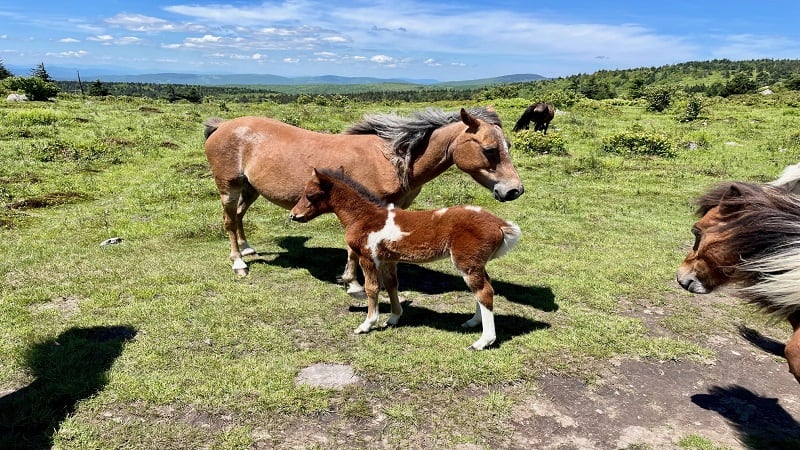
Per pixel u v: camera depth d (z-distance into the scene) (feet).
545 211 32.53
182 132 60.18
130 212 29.96
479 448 11.25
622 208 33.60
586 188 39.29
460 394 13.12
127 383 12.92
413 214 15.20
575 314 17.95
